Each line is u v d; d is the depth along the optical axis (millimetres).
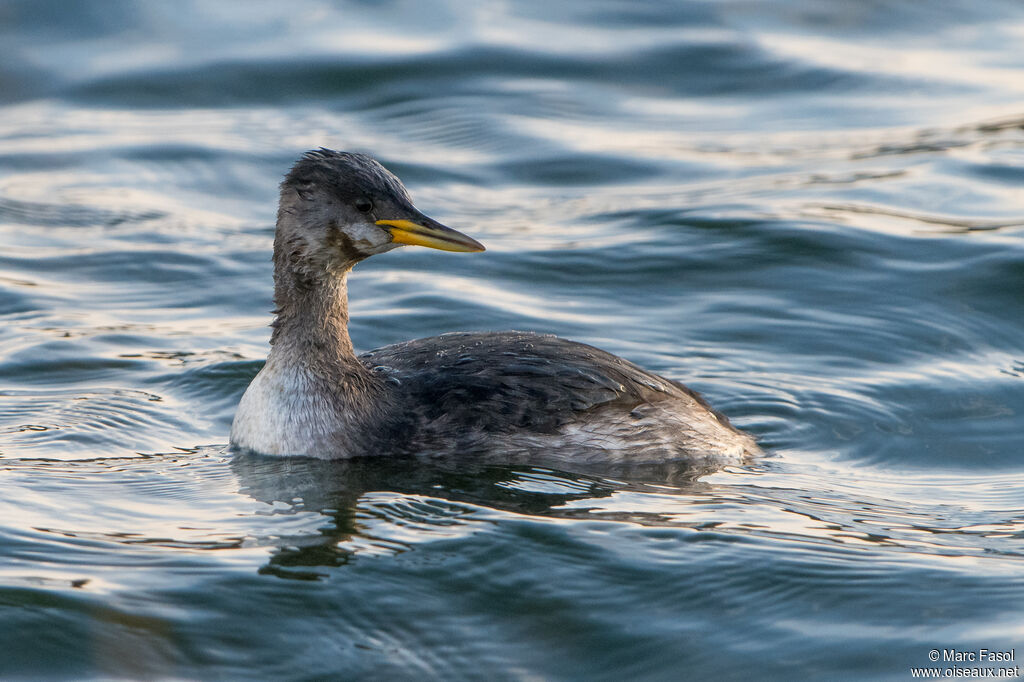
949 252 16641
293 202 11352
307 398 11375
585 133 21891
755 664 8344
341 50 24953
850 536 10070
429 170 20281
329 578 9266
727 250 17031
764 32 26312
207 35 25859
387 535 9930
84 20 26219
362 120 22578
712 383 13695
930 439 12602
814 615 8867
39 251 17391
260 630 8680
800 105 23031
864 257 16656
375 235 11297
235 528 10031
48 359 13922
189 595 8992
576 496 10766
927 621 8750
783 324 15180
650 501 10719
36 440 11867
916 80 23875
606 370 11758
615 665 8398
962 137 20875
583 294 16078
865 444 12477
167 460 11539
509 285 16328
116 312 15531
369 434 11336
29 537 9742
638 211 18469
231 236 18156
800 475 11656
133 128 22219
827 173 19703
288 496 10641
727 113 22812
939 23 27078
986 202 18203
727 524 10219
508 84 23734
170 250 17500
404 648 8555
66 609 8742
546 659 8469
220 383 13461
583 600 9070
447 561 9523
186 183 20047
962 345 14680
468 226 18281
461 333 12547
